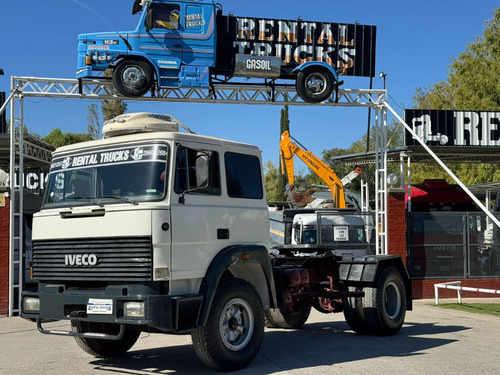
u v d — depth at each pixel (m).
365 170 23.89
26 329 11.97
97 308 6.96
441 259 17.75
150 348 9.40
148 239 6.84
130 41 14.76
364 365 7.86
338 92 16.41
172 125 8.10
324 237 15.12
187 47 15.02
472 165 34.28
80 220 7.30
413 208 22.84
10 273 14.16
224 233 7.73
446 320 12.67
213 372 7.59
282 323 11.21
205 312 7.21
